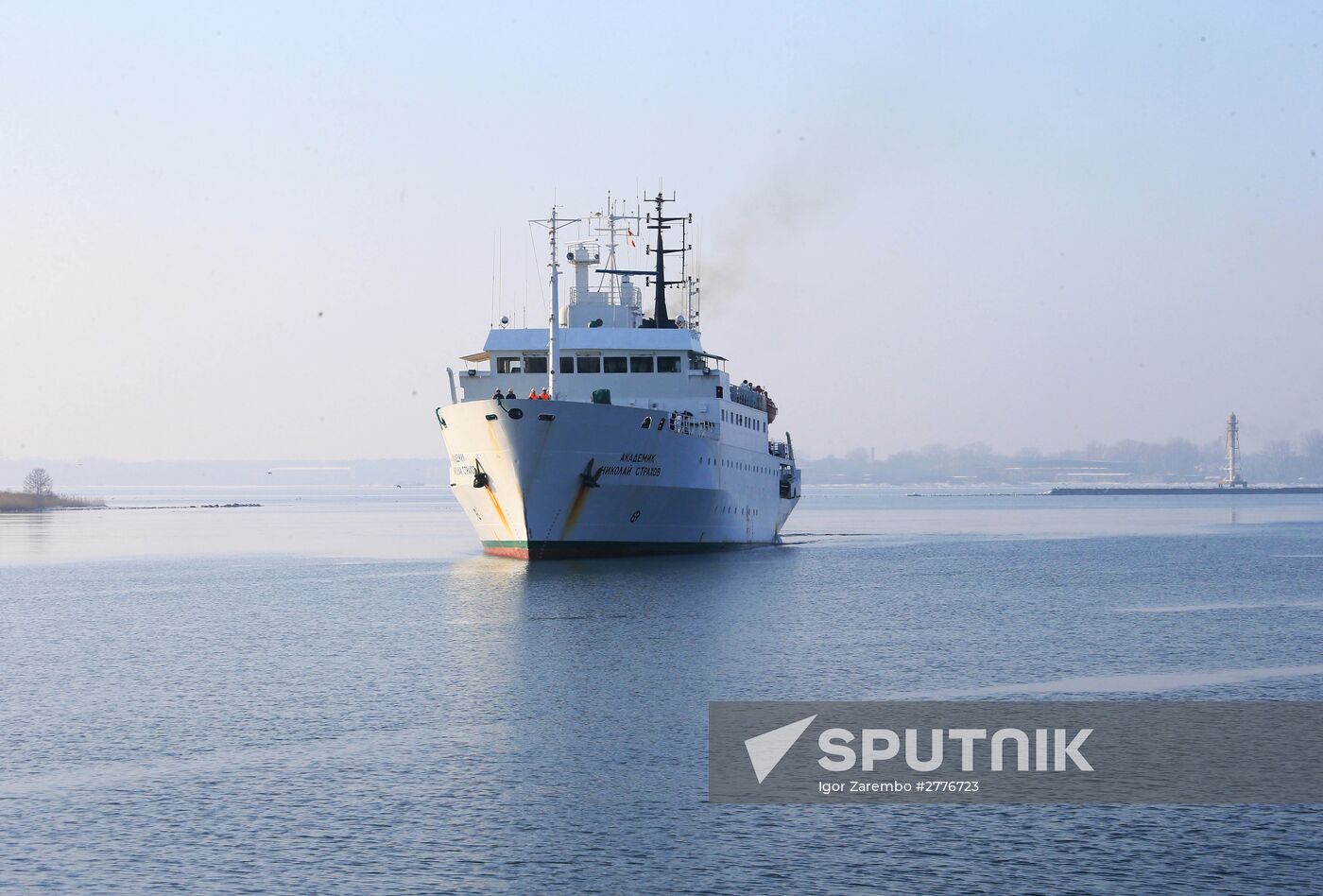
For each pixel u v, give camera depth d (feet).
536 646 175.42
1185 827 96.07
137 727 126.41
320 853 89.25
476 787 104.27
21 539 505.66
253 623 206.90
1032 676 153.58
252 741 119.96
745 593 238.68
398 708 134.62
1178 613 216.54
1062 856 89.61
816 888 83.20
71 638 191.01
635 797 102.32
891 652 170.50
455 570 306.76
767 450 362.12
